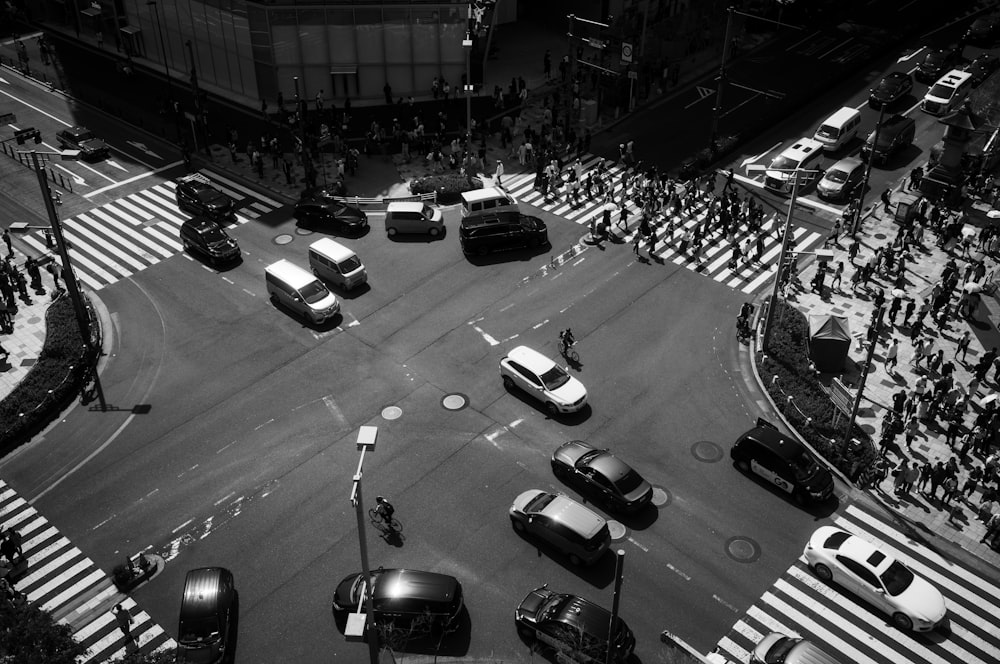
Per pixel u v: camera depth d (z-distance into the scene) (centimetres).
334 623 3288
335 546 3588
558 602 3194
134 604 3394
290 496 3812
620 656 3058
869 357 3738
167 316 4925
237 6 6838
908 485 3778
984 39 7812
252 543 3609
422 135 6419
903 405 4197
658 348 4619
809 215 5766
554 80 7388
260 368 4531
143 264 5372
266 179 6209
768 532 3631
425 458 3984
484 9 6612
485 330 4756
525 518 3575
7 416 4209
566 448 3900
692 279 5141
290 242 5547
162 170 6378
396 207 5491
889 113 6900
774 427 3969
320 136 6606
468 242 5262
